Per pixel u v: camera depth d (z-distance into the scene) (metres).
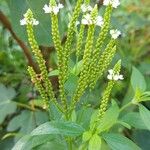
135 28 0.54
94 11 0.23
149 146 0.40
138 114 0.28
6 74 0.45
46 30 0.32
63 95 0.25
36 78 0.25
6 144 0.40
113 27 0.38
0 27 0.46
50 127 0.24
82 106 0.28
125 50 0.51
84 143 0.27
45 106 0.27
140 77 0.29
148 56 0.54
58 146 0.28
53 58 0.44
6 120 0.44
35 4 0.32
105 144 0.33
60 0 0.39
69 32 0.24
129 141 0.25
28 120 0.39
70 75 0.26
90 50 0.24
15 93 0.41
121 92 0.46
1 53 0.46
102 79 0.42
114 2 0.24
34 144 0.26
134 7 0.57
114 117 0.26
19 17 0.32
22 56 0.47
